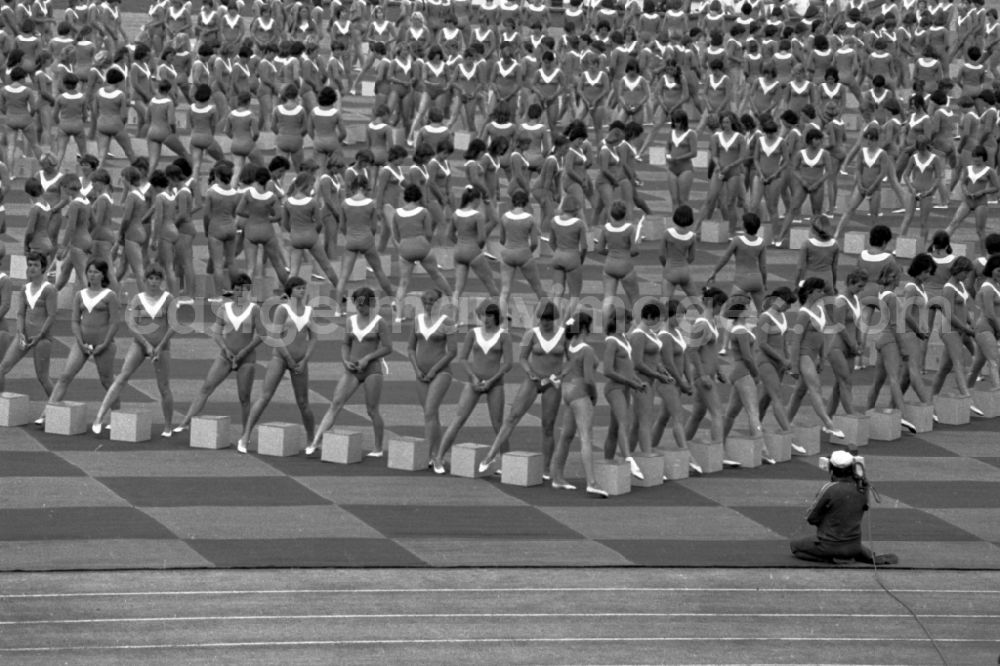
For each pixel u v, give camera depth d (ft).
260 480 248.93
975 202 387.14
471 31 570.46
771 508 247.70
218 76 477.36
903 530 241.55
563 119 526.57
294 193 338.34
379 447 264.31
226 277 341.21
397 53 483.51
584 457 248.93
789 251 409.08
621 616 202.28
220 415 279.28
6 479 242.99
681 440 261.44
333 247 351.46
